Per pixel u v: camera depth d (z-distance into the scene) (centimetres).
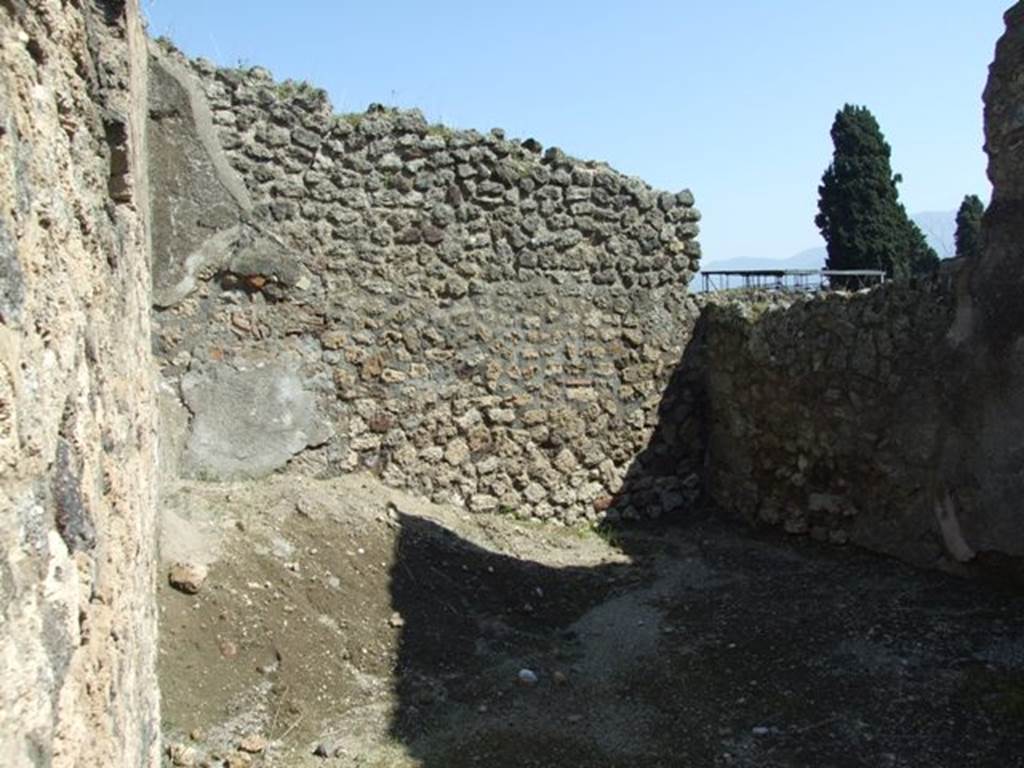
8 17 137
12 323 127
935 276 555
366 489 608
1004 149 510
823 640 481
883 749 383
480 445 660
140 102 419
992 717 399
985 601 512
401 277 631
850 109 1645
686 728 410
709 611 531
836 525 621
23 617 123
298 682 420
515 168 661
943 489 550
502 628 507
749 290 791
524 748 393
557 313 681
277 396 593
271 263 589
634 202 703
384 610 486
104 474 197
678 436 727
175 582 432
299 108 595
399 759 382
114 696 195
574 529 683
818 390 625
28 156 143
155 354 561
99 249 216
